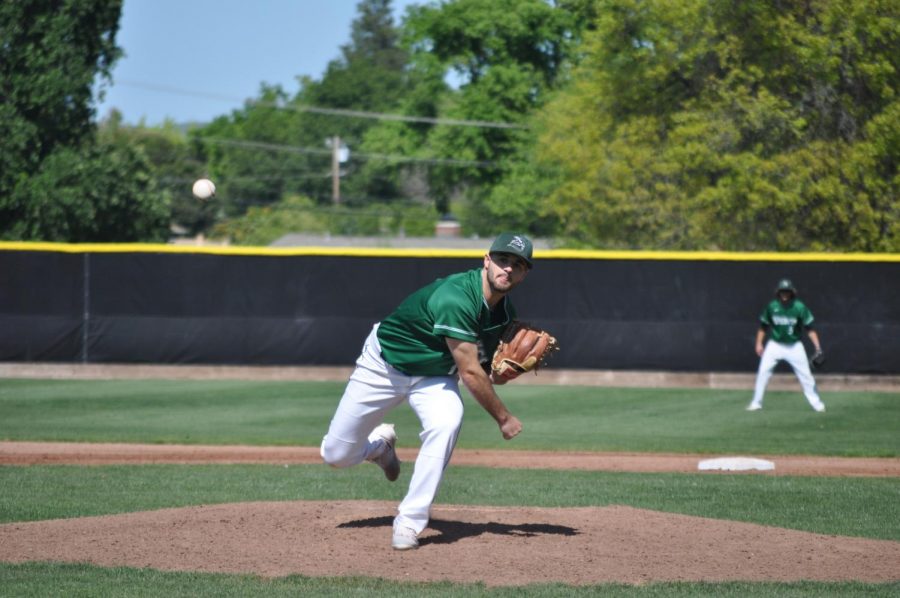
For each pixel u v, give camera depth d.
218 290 56.62
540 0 132.62
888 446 34.81
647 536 17.03
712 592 13.57
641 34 72.12
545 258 56.00
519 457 32.28
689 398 49.94
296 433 37.06
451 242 148.88
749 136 66.44
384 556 15.29
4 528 17.31
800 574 14.83
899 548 16.73
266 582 13.86
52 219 72.62
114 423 39.19
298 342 56.62
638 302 55.66
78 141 76.50
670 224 70.94
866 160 61.50
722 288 55.19
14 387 51.19
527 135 129.75
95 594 13.19
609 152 75.88
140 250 56.38
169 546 15.90
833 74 61.94
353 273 56.62
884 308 54.34
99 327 56.34
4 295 55.97
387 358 15.20
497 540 16.42
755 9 63.56
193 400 46.75
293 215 185.62
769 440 36.34
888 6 59.78
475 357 14.70
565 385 55.38
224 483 25.12
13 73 72.00
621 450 33.88
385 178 187.12
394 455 17.16
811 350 54.53
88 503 21.62
